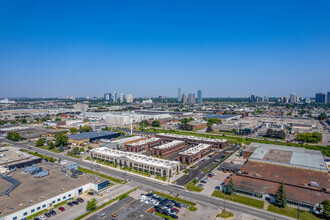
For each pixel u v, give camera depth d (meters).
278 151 151.75
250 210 85.12
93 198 89.06
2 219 72.88
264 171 116.38
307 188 96.62
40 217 77.94
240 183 103.50
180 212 83.56
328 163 138.12
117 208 77.56
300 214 81.81
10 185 97.00
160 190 102.12
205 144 174.12
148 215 73.12
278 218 79.56
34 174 111.12
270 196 91.44
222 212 82.25
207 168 132.75
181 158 144.75
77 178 107.81
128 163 131.38
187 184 108.81
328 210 78.31
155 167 119.94
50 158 146.25
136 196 95.50
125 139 197.25
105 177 116.88
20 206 79.94
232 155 162.00
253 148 164.50
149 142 181.50
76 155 159.62
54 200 87.94
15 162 127.94
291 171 116.00
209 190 102.38
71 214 81.25
